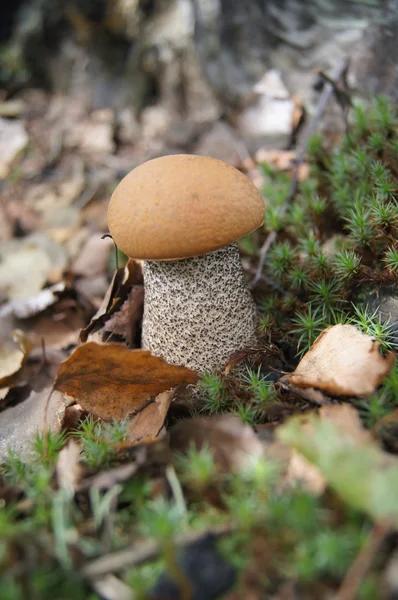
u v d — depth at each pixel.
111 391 0.28
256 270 0.35
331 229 0.35
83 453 0.27
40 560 0.22
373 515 0.21
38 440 0.27
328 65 0.44
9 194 0.54
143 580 0.22
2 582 0.22
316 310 0.31
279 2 0.47
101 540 0.23
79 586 0.22
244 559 0.22
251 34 0.51
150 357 0.27
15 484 0.26
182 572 0.22
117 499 0.25
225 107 0.55
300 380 0.27
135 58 0.65
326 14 0.45
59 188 0.54
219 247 0.27
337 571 0.21
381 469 0.22
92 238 0.43
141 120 0.64
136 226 0.27
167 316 0.29
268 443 0.25
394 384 0.26
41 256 0.43
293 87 0.47
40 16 0.69
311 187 0.36
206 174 0.27
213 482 0.23
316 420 0.25
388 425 0.25
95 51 0.68
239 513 0.22
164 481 0.25
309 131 0.37
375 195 0.33
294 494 0.23
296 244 0.35
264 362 0.30
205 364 0.30
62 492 0.24
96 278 0.40
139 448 0.26
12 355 0.35
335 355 0.27
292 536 0.22
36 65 0.73
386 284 0.30
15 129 0.63
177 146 0.55
